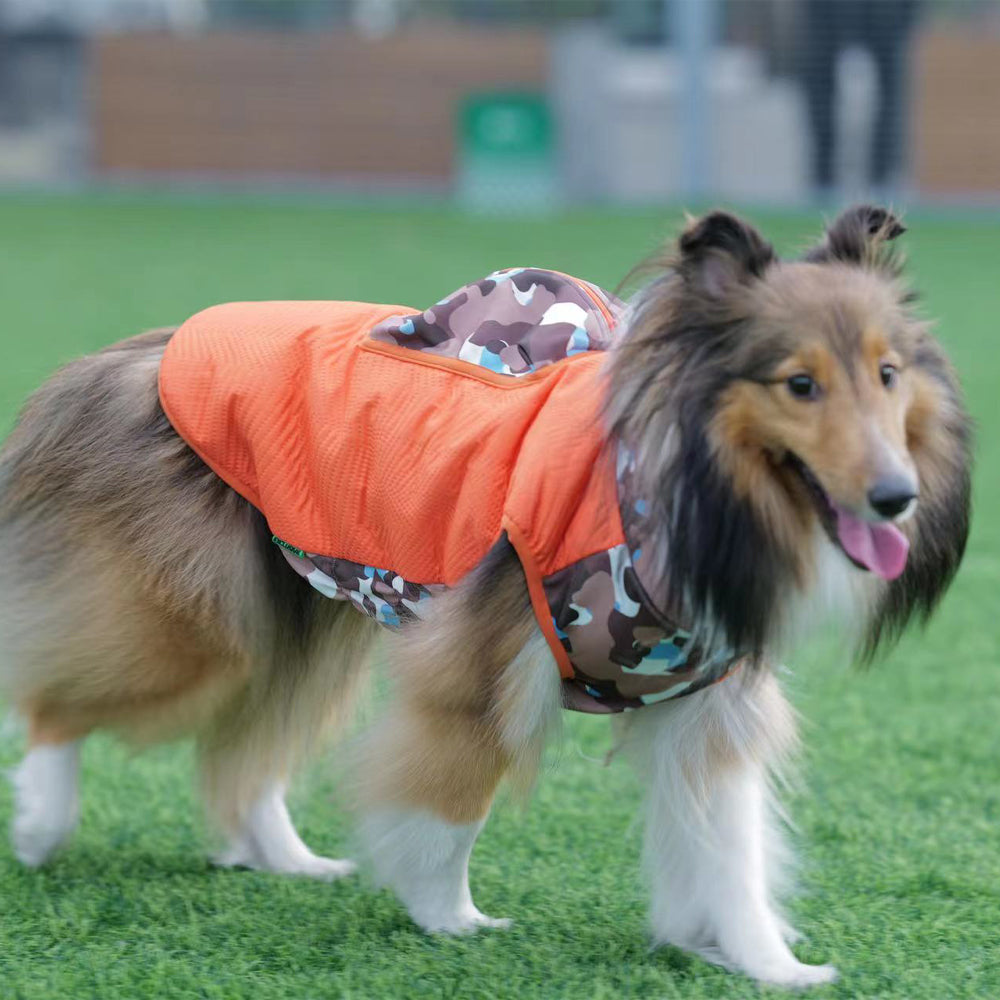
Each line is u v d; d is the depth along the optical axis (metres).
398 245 19.94
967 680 7.13
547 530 3.97
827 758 6.21
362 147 26.00
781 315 3.76
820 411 3.71
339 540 4.41
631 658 4.04
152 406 4.72
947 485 4.07
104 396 4.82
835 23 24.81
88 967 4.34
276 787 5.21
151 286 16.58
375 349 4.45
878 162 25.16
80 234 20.84
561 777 5.98
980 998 4.25
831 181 25.38
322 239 20.53
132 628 4.69
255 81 25.95
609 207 24.73
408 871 4.49
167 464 4.66
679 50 25.16
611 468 3.95
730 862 4.39
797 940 4.61
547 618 4.03
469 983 4.28
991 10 26.12
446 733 4.28
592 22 27.31
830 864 5.22
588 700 4.27
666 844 4.47
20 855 5.00
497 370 4.27
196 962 4.39
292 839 5.22
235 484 4.57
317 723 5.24
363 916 4.74
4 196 25.03
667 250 3.95
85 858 5.17
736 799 4.38
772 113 25.39
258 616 4.75
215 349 4.65
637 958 4.48
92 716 4.89
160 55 26.06
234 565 4.64
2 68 26.31
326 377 4.46
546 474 3.98
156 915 4.73
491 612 4.12
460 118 25.25
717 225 3.82
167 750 5.80
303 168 26.22
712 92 25.52
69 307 15.27
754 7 25.89
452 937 4.55
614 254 18.98
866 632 4.27
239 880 5.04
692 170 25.36
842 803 5.76
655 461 3.87
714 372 3.80
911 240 21.36
